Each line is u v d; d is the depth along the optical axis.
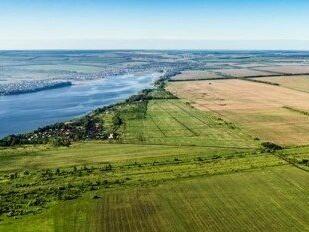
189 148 141.50
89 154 134.75
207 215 88.25
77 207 92.75
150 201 95.69
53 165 123.19
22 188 104.88
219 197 97.69
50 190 103.25
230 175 112.44
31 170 118.81
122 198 97.56
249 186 104.31
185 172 115.12
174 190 102.25
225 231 81.12
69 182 108.69
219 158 128.75
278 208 91.38
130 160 127.25
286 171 115.12
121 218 86.94
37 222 85.38
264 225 83.44
